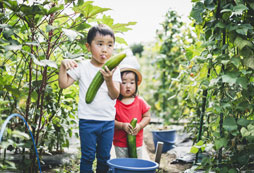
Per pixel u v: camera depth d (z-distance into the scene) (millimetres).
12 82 2258
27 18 2105
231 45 2381
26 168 2188
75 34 1950
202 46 2365
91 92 2236
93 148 2354
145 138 5449
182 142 4773
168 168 3367
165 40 6473
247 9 2197
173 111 6648
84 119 2338
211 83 2232
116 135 2811
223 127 2119
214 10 2332
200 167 2295
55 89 2723
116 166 2051
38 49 2336
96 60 2375
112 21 2527
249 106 2184
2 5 1985
